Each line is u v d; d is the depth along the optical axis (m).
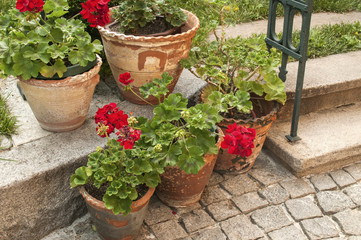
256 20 4.59
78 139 2.61
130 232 2.39
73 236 2.51
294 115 2.98
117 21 2.93
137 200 2.25
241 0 4.73
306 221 2.63
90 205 2.24
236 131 2.09
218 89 2.93
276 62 2.82
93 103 3.01
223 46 3.04
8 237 2.35
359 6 4.95
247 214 2.69
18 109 2.85
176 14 2.86
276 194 2.83
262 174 3.01
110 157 2.21
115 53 2.75
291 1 2.63
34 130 2.66
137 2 2.76
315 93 3.28
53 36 2.42
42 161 2.41
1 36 2.48
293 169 2.97
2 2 3.69
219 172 3.00
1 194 2.22
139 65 2.73
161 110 2.35
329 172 3.06
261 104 3.10
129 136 2.04
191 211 2.69
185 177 2.48
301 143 3.07
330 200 2.79
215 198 2.79
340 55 3.88
